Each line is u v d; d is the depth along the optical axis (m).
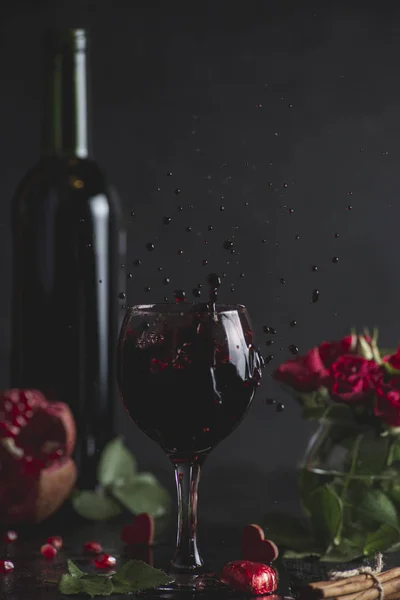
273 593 0.76
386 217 1.57
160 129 1.56
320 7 1.55
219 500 0.99
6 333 1.56
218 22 1.56
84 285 0.98
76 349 0.98
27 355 0.98
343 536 0.84
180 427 0.74
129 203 1.56
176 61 1.56
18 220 0.98
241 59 1.56
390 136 1.56
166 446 0.76
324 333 1.58
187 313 0.74
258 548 0.82
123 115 1.56
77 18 1.56
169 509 0.97
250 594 0.75
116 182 1.56
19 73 1.57
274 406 1.48
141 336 0.75
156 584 0.75
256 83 1.56
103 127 1.56
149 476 0.98
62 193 0.97
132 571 0.76
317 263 1.57
